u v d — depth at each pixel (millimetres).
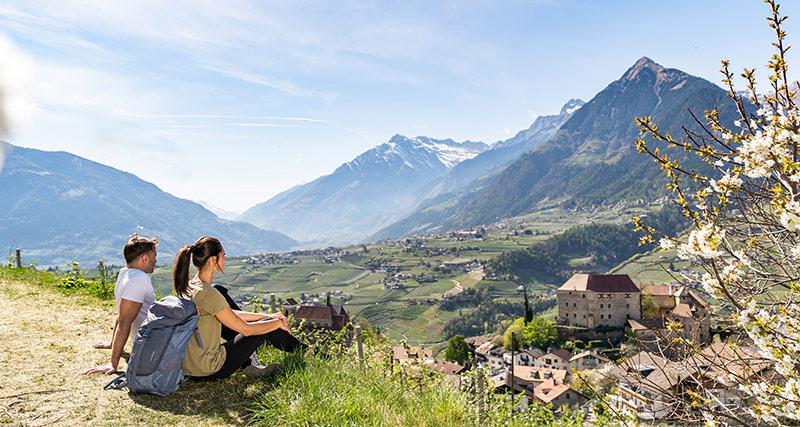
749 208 6086
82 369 7824
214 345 7395
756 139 5688
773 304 5699
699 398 5922
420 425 6855
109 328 10320
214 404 6871
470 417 7586
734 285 5906
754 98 6008
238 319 7438
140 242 8062
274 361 8781
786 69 5672
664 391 6242
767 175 5820
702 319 6324
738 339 6160
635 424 6375
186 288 7340
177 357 7000
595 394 7418
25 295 12781
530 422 8508
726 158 6152
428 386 8594
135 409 6543
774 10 5613
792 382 5238
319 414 6504
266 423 6332
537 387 69625
